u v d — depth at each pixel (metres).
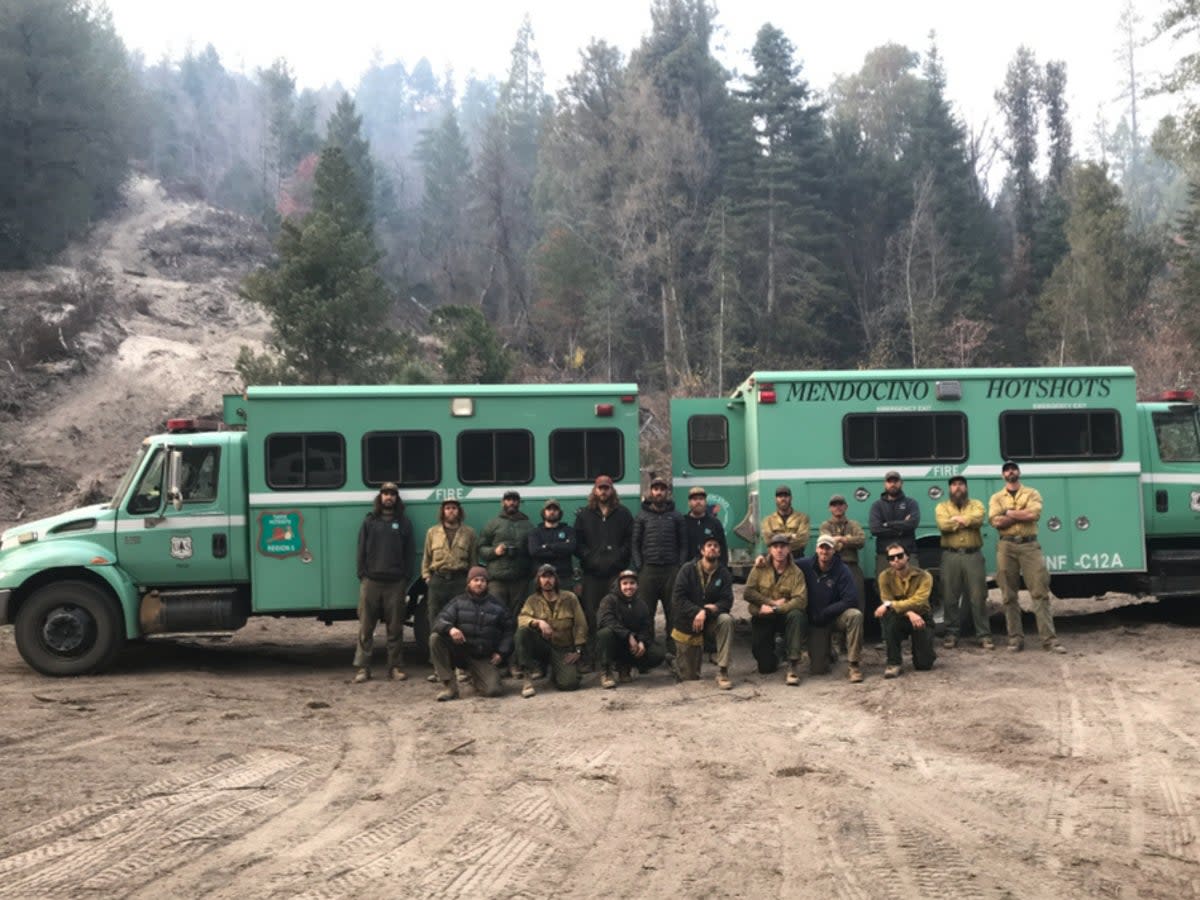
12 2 60.31
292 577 12.81
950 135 67.56
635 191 56.22
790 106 62.50
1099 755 8.50
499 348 37.69
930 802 7.41
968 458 13.94
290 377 32.47
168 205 72.56
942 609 13.77
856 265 64.38
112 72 75.88
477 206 77.88
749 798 7.56
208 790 7.88
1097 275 49.16
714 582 11.74
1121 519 14.02
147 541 12.77
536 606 11.62
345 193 38.03
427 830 6.94
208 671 13.29
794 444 13.77
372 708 10.94
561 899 5.75
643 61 68.12
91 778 8.18
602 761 8.62
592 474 13.28
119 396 41.69
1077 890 5.82
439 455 13.10
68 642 12.60
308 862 6.33
